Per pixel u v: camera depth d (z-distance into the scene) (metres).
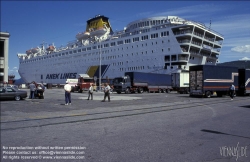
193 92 25.92
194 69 25.91
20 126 8.33
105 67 55.94
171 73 41.81
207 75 25.20
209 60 51.38
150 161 4.67
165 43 45.44
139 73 37.22
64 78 68.94
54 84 66.81
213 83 25.67
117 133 7.18
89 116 10.95
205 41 47.62
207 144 5.96
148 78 38.53
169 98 24.33
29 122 9.20
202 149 5.52
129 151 5.32
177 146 5.75
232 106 15.98
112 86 39.06
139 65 49.28
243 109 14.11
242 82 29.78
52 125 8.55
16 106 15.51
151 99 22.73
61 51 70.75
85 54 62.12
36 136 6.77
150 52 47.69
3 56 34.53
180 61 43.06
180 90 38.75
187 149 5.50
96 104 17.22
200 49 46.78
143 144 5.91
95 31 63.00
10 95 20.08
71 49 66.88
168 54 44.81
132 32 52.94
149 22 53.03
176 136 6.80
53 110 13.34
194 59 46.50
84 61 62.28
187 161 4.70
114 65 54.12
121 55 52.81
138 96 27.97
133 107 15.10
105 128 7.99
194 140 6.35
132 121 9.50
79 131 7.48
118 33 58.94
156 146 5.74
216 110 13.49
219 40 54.31
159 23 52.22
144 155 5.04
